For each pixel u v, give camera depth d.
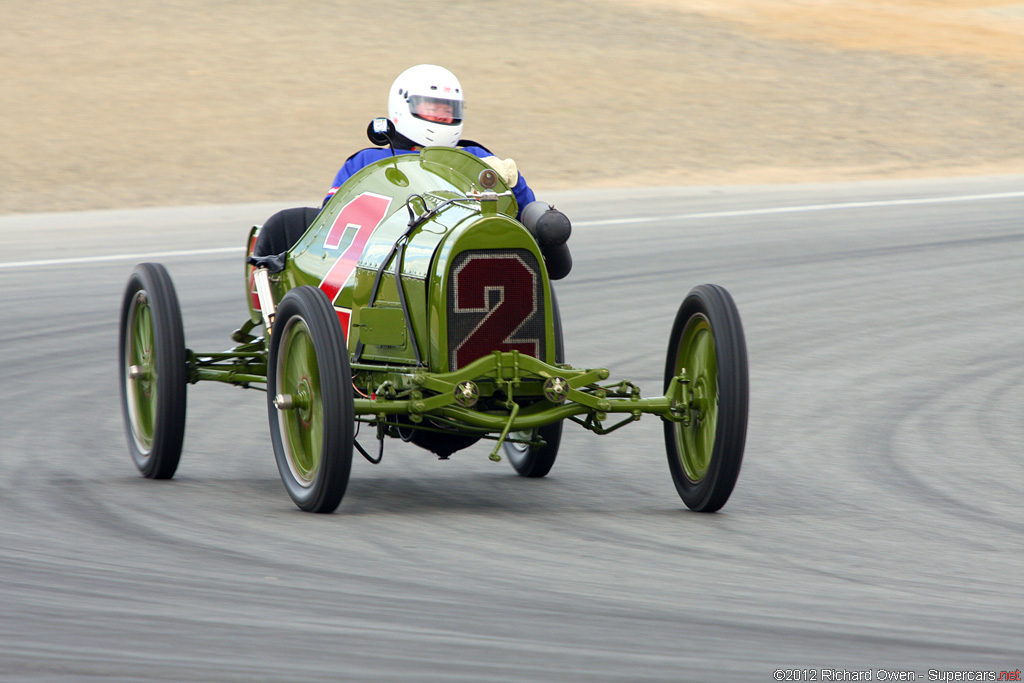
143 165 83.81
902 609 16.27
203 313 43.19
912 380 34.22
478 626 15.13
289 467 21.45
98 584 16.72
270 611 15.61
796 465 25.58
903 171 88.94
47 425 28.88
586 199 72.56
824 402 31.70
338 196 24.16
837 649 14.59
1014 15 152.25
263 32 122.00
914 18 146.75
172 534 19.50
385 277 22.00
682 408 21.67
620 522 20.83
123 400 25.19
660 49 124.38
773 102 108.25
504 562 18.09
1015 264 53.00
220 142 90.12
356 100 102.81
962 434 28.39
